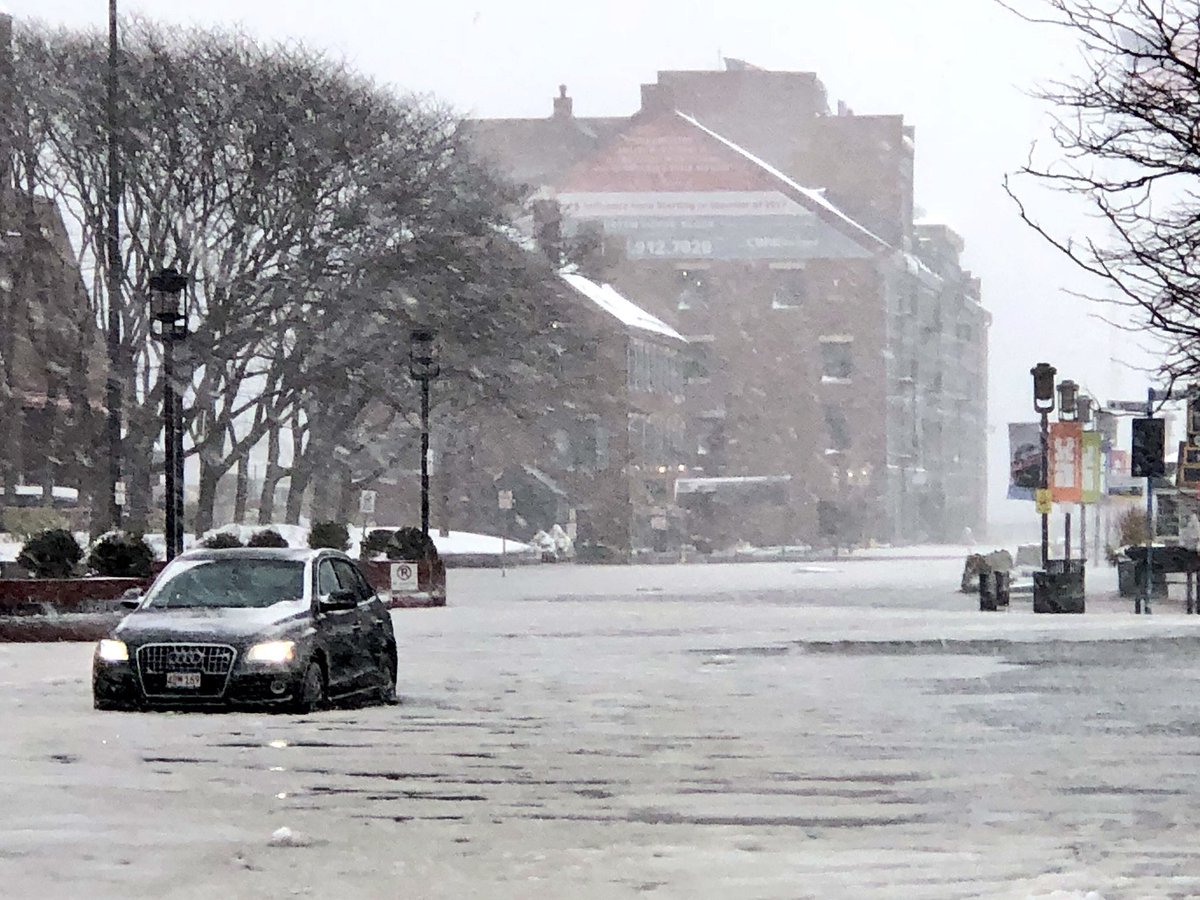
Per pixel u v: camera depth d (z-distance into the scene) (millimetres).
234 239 60844
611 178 125125
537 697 22859
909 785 14633
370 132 63438
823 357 125875
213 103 60688
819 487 125500
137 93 59844
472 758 16500
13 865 10969
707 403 124875
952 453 156875
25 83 61062
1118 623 39594
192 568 21891
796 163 136000
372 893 10070
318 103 61938
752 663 28547
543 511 103250
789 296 125750
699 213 125062
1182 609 48500
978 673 26391
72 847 11633
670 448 113438
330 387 65062
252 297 62688
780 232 125125
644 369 108562
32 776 15203
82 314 67438
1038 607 45344
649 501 108062
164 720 19781
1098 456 47938
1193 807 13414
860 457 126188
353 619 21797
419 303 65250
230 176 60406
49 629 36500
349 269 63969
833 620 41406
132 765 15969
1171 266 19000
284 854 11383
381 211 64750
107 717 20062
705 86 136750
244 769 15695
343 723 19594
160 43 61594
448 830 12367
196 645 20234
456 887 10250
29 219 63000
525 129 131625
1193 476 46312
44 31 61844
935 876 10609
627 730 18906
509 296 70625
